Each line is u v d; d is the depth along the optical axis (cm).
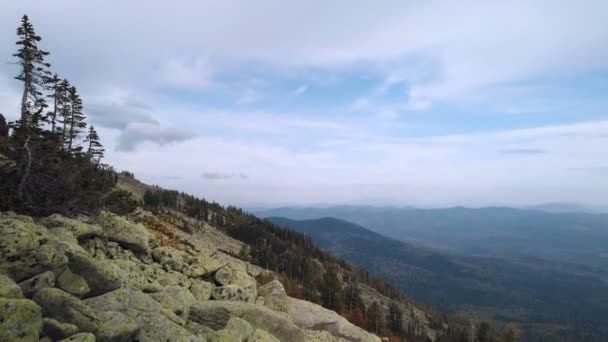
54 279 1452
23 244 1490
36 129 2862
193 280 3025
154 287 2228
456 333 14625
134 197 15238
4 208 2373
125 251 2897
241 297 3017
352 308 12669
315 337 2894
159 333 1508
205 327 1950
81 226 2497
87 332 1264
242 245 15475
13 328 1059
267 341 1998
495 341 12962
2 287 1181
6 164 2694
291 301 3681
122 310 1572
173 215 14762
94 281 1656
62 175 3039
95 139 7431
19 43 4009
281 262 15575
